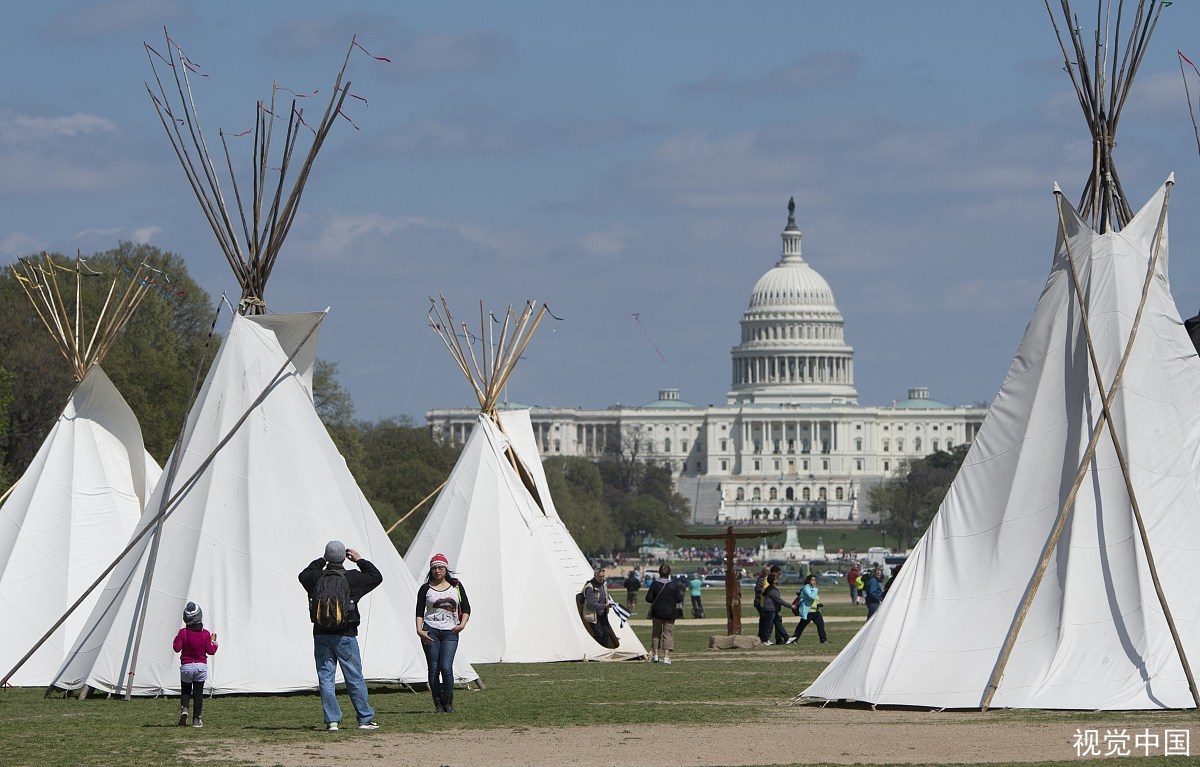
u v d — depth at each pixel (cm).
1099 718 5312
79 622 7731
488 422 9719
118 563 6644
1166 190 6331
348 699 6253
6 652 7594
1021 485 6044
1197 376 6212
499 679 7612
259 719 5547
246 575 6481
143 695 6312
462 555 9281
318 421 6875
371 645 6488
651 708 5866
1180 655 5566
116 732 5172
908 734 4978
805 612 11150
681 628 13350
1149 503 5900
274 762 4469
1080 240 6291
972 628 5869
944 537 6119
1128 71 6425
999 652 5769
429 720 5462
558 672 8169
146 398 17512
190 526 6550
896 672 5853
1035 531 5947
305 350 6925
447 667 5709
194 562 6488
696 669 8325
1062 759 4434
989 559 5994
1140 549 5809
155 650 6381
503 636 9119
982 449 6197
